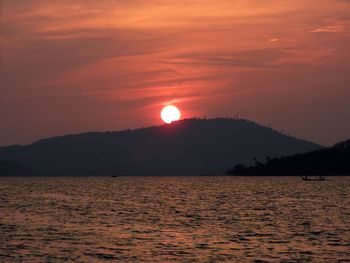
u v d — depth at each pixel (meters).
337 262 91.38
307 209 195.12
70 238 115.81
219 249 102.25
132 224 144.25
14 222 148.88
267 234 122.88
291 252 99.56
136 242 110.38
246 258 93.88
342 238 116.50
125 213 179.75
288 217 164.00
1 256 95.25
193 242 110.44
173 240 113.25
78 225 141.50
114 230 130.25
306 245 107.19
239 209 196.88
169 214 175.75
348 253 98.88
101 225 141.50
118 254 97.00
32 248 102.94
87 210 192.62
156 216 168.38
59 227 136.38
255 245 107.00
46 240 112.94
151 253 97.94
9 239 114.12
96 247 104.06
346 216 166.25
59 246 105.12
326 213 177.50
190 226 139.38
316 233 124.50
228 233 124.75
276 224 143.88
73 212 183.75
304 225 140.88
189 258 93.69
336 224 143.00
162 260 92.00
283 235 121.31
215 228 135.00
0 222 148.88
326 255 97.00
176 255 96.19
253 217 164.62
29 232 125.69
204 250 101.06
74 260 92.06
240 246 105.75
